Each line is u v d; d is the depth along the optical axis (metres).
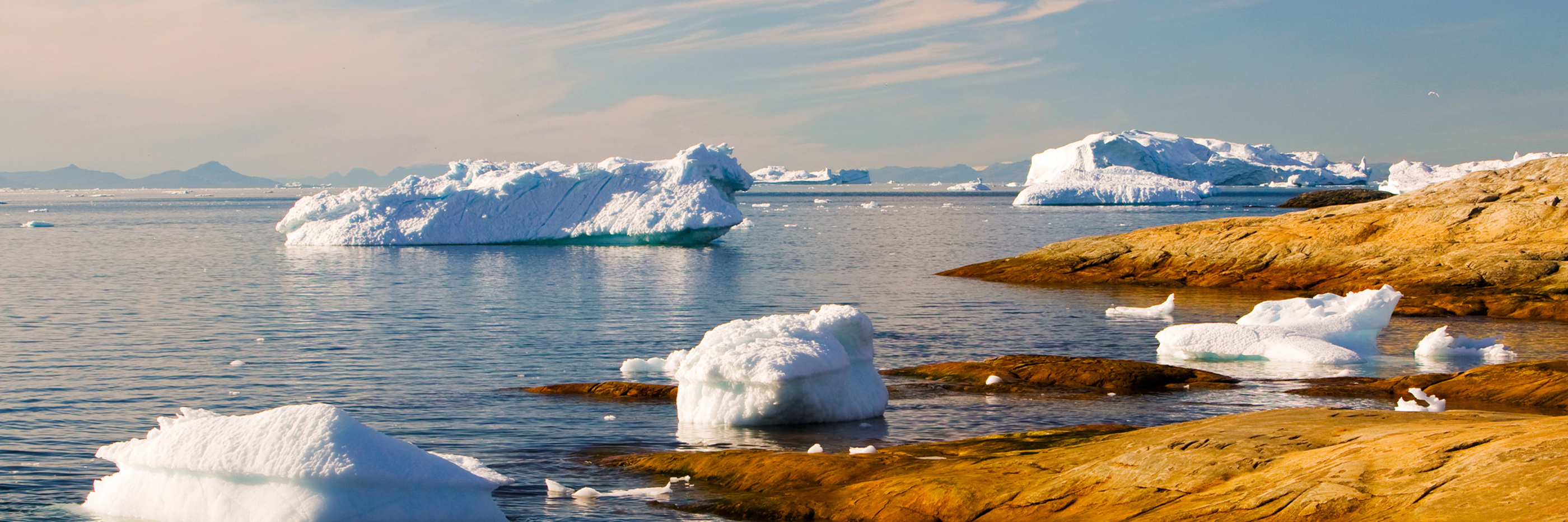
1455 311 29.72
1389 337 25.52
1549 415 15.70
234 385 19.91
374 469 8.84
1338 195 126.88
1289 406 17.00
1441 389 17.53
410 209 67.69
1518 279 32.38
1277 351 22.22
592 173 68.75
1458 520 7.36
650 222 65.56
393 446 9.20
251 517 8.80
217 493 9.05
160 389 19.48
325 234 66.62
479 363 22.70
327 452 8.84
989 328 28.30
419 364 22.56
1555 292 30.84
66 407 17.73
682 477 12.13
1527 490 7.41
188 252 61.12
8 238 77.44
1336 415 11.39
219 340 26.17
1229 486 8.87
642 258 56.06
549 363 22.86
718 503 10.85
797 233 82.50
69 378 20.62
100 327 28.66
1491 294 31.50
